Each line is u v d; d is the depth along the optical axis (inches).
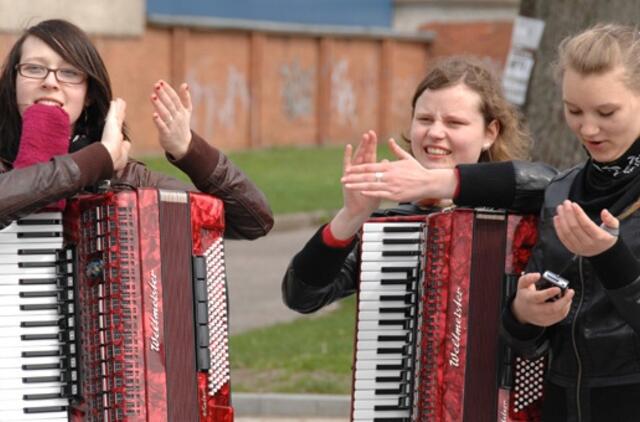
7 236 327.6
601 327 295.4
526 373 325.1
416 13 2719.0
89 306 331.0
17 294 328.8
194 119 2118.6
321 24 2561.5
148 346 328.8
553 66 301.7
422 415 332.2
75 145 351.3
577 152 721.0
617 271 281.9
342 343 764.6
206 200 338.0
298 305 343.9
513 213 327.6
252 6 2379.4
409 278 334.3
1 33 1766.7
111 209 328.2
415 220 334.6
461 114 352.8
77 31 350.6
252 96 2225.6
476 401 328.2
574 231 278.5
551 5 727.1
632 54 282.8
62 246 331.9
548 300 290.4
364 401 336.2
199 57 2113.7
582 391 299.7
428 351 331.3
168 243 332.2
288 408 645.3
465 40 2625.5
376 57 2488.9
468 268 327.9
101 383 328.5
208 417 335.3
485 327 327.6
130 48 1985.7
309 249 334.6
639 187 293.1
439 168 343.3
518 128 372.5
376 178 310.2
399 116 2546.8
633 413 295.0
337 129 2413.9
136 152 1999.3
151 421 327.6
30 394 330.3
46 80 343.3
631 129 286.2
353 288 351.9
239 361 717.3
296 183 1683.1
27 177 317.4
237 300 948.0
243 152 2148.1
